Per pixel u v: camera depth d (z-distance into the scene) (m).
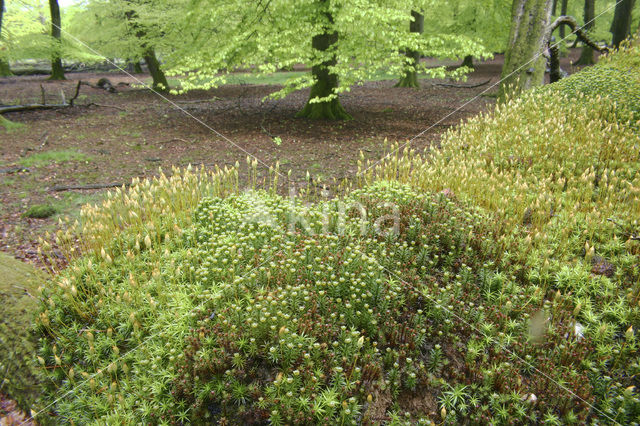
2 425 3.00
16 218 6.43
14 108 15.77
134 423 2.70
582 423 2.64
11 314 3.56
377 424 2.66
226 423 2.65
